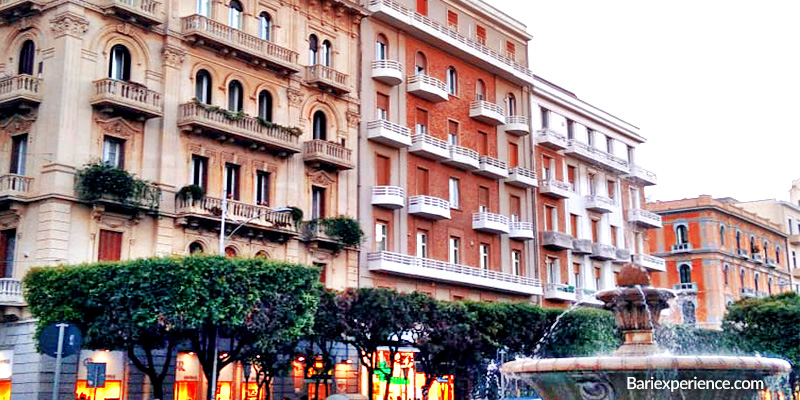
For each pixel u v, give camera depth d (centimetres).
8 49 3728
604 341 4594
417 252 5016
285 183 4281
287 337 3148
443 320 3875
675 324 5069
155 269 2917
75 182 3453
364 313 3694
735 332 4962
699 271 8188
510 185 5825
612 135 7219
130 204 3534
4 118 3659
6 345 3412
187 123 3809
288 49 4384
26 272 3269
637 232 7325
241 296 2994
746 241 8894
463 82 5609
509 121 5903
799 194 10950
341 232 4384
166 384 3628
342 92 4647
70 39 3525
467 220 5397
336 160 4447
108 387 3441
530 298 5772
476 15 5847
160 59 3847
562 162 6431
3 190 3428
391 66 4931
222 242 3547
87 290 2944
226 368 3894
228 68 4106
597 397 1594
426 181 5162
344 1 4716
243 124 4028
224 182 4009
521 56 6309
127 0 3719
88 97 3556
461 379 4922
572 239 6191
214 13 4081
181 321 2870
